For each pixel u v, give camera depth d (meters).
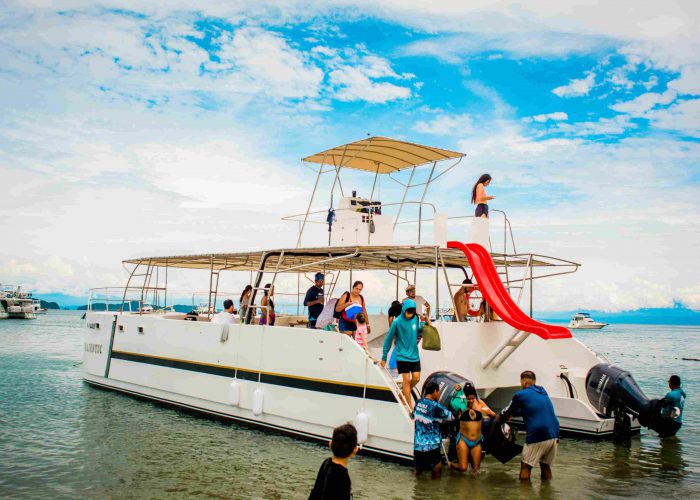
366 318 11.31
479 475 9.09
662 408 11.34
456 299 12.76
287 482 8.63
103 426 12.31
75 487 8.52
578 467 9.66
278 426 11.36
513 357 11.59
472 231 12.36
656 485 8.73
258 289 12.59
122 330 16.28
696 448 11.05
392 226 14.52
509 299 10.72
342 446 4.60
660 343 71.75
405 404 9.48
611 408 11.78
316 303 12.75
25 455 10.17
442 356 10.44
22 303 120.12
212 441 11.01
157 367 14.67
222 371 12.64
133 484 8.61
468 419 9.18
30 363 26.55
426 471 9.10
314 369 10.66
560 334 9.50
